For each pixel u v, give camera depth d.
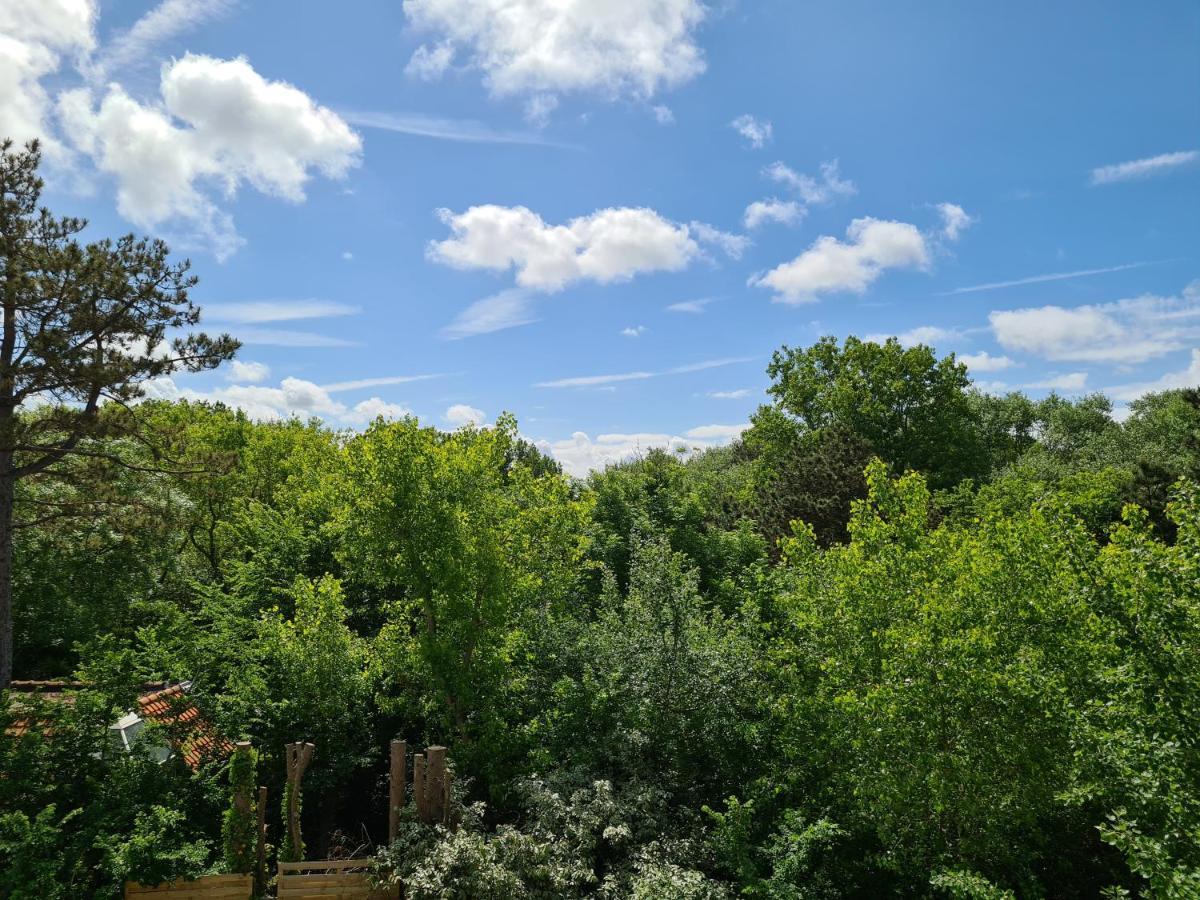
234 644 14.12
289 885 10.02
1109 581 7.43
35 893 8.62
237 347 19.72
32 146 18.22
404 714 15.53
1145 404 56.81
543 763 12.45
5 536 16.97
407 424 14.70
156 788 10.82
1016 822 8.70
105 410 19.56
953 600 9.54
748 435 39.66
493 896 9.20
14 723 11.23
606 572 17.67
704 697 11.88
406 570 14.14
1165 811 6.47
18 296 16.81
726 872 10.41
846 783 10.23
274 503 30.03
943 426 35.00
